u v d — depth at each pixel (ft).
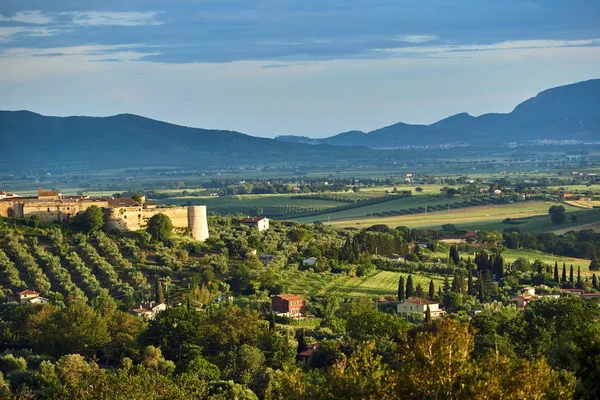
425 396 392.88
